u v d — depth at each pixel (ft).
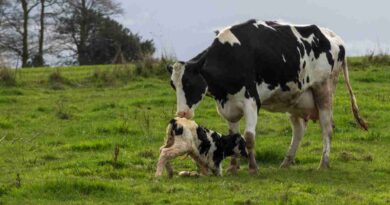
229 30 51.42
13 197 42.24
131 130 69.72
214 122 75.00
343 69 57.88
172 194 43.16
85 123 74.43
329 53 55.21
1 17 203.21
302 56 53.42
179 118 48.75
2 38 203.41
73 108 83.82
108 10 217.15
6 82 99.40
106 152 60.34
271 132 71.05
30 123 74.84
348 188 46.62
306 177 49.96
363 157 57.31
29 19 206.39
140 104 85.76
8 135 67.92
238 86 50.65
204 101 86.84
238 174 50.55
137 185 45.62
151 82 102.32
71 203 41.06
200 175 49.11
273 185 46.32
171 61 109.60
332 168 53.78
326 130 55.16
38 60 206.28
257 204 40.96
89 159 56.34
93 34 214.90
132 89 98.17
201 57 49.62
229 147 49.80
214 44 51.06
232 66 50.60
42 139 66.59
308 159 57.72
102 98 91.71
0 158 57.31
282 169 53.72
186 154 49.29
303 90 54.08
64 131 70.59
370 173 51.90
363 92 92.07
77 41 213.87
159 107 84.12
